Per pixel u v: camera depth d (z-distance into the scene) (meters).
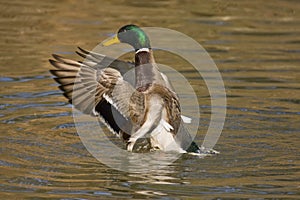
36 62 16.80
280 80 15.59
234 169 10.38
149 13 21.95
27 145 11.44
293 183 9.77
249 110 13.48
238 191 9.46
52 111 13.43
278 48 18.36
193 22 20.98
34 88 14.87
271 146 11.46
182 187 9.62
